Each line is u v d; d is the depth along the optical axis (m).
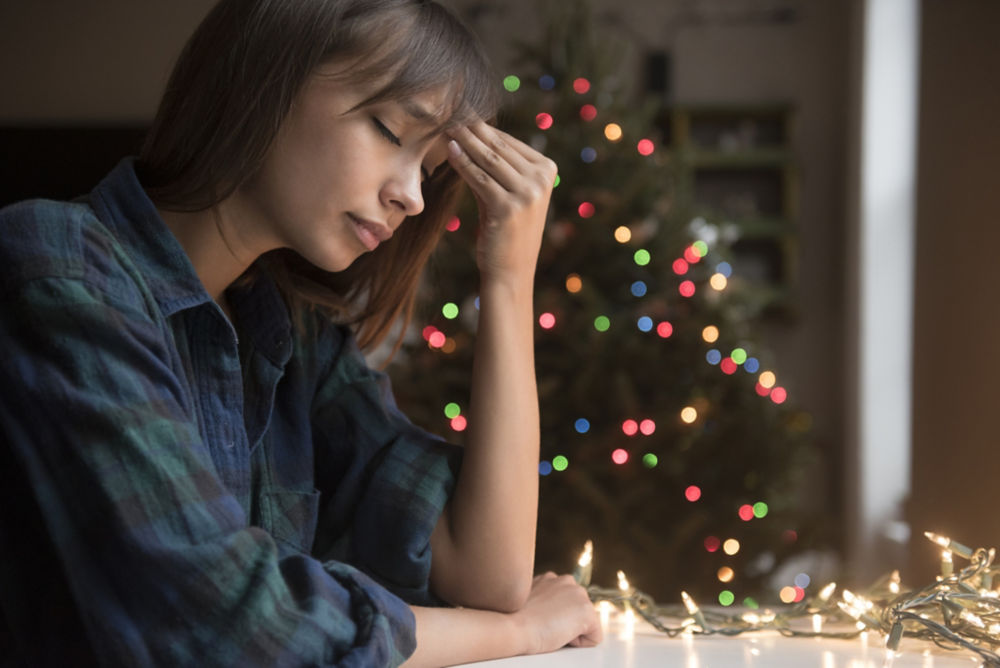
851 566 3.93
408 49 0.66
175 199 0.69
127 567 0.56
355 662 0.58
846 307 4.49
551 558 2.60
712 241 3.10
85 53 4.28
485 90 0.73
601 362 2.69
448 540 0.78
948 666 0.68
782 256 4.67
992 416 2.25
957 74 2.56
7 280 0.60
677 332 2.80
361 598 0.62
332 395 0.85
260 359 0.79
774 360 4.68
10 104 4.26
